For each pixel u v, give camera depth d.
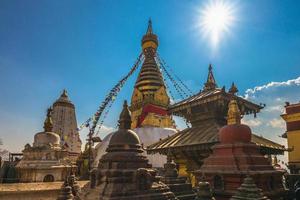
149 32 66.12
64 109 59.31
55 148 29.25
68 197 14.39
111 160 12.52
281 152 28.20
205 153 26.06
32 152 27.64
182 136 29.92
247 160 18.72
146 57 64.50
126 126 14.52
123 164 12.41
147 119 55.69
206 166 20.95
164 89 60.81
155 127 54.16
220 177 19.12
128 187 11.56
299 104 39.38
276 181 19.27
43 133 30.17
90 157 46.56
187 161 28.00
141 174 11.91
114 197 10.98
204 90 35.81
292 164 38.38
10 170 31.48
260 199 13.74
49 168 26.80
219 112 30.30
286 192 19.75
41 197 20.53
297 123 39.22
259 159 19.34
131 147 13.33
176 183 17.59
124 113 14.66
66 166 28.03
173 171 18.53
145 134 50.97
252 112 31.64
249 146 19.83
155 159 46.66
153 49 65.12
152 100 57.69
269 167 19.48
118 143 13.30
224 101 28.78
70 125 58.78
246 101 29.94
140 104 58.38
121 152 12.93
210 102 29.95
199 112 31.89
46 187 21.22
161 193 12.29
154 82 60.28
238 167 18.59
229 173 18.33
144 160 13.16
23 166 26.70
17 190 19.69
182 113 34.78
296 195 20.48
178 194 16.67
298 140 38.59
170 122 58.97
